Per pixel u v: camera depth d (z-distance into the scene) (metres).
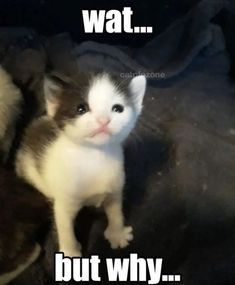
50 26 1.54
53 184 0.99
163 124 1.33
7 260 1.02
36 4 1.52
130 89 0.91
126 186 1.19
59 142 0.97
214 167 1.21
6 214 1.06
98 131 0.86
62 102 0.91
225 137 1.29
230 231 1.10
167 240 1.10
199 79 1.47
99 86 0.89
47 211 1.10
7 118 1.20
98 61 1.42
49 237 1.09
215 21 1.57
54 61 1.40
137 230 1.12
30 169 1.08
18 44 1.45
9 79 1.27
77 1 1.51
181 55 1.47
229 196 1.16
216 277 1.04
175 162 1.24
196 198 1.16
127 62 1.43
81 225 1.12
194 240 1.09
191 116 1.35
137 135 1.28
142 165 1.24
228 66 1.52
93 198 1.04
